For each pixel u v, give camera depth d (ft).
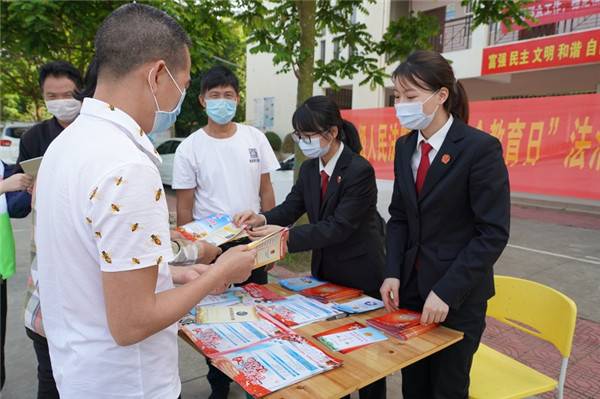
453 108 5.22
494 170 4.74
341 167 6.16
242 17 13.83
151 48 3.08
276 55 13.55
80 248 2.96
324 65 15.96
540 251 17.63
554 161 15.80
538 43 26.40
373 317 5.18
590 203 26.45
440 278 5.18
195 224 6.32
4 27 17.53
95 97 3.20
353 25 15.88
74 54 25.26
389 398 7.84
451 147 4.97
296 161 14.92
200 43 17.28
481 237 4.76
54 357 3.37
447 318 5.13
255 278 7.91
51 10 17.13
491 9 14.08
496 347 9.77
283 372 3.76
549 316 5.61
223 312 5.11
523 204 29.12
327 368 3.85
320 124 5.90
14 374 8.32
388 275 5.57
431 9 34.17
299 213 7.24
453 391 5.25
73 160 2.92
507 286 6.21
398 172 5.63
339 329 4.76
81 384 3.15
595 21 27.91
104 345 3.09
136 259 2.76
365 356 4.15
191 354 9.26
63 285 3.08
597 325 10.73
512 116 16.58
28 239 18.11
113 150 2.84
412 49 15.52
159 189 2.95
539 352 9.52
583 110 14.96
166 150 32.55
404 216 5.81
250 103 49.37
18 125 34.42
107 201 2.71
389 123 19.43
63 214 2.94
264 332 4.58
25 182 5.50
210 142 7.53
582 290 13.17
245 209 7.68
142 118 3.24
